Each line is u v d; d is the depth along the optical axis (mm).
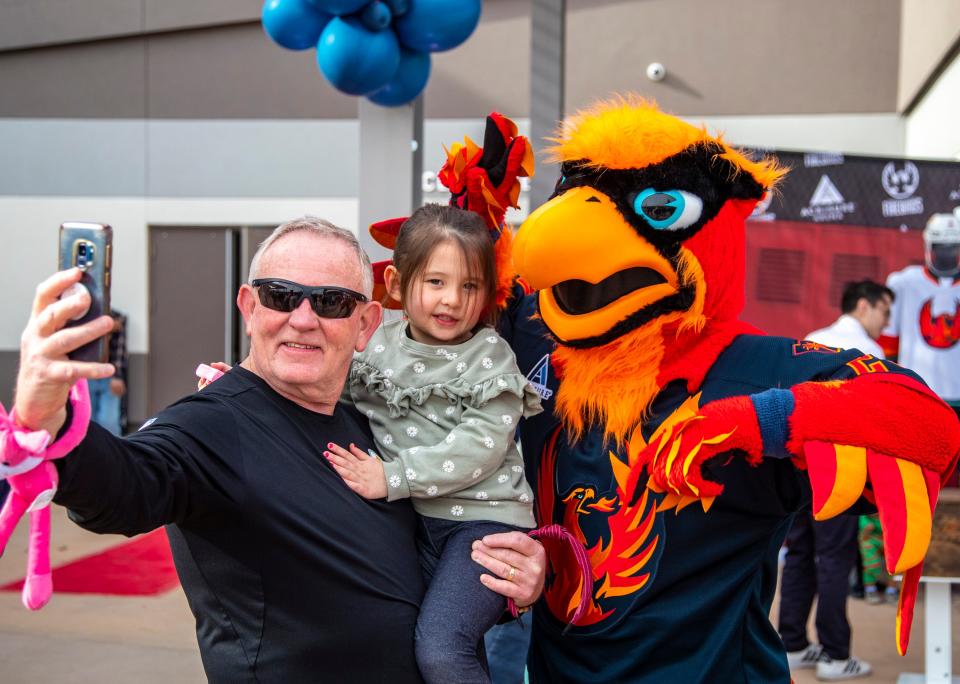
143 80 11875
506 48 10984
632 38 10734
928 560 4008
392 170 4754
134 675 4223
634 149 1923
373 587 1797
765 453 1744
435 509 1989
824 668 4387
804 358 1906
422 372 2062
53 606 5227
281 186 11727
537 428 2162
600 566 1972
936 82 8891
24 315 11961
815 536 4488
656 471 1819
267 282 1786
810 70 10484
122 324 11320
